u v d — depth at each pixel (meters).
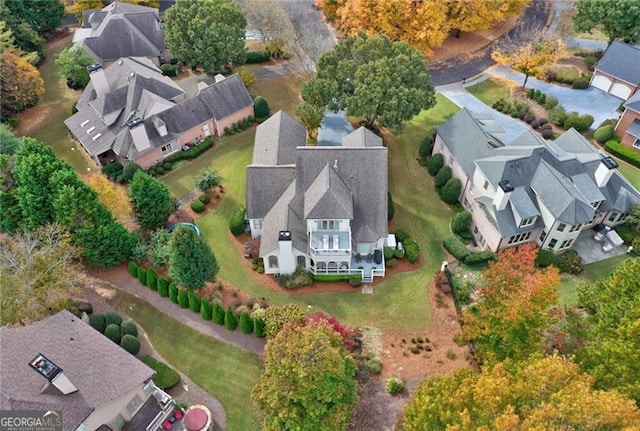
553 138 69.50
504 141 66.81
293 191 52.38
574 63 83.69
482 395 29.34
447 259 54.31
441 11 82.25
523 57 74.06
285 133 61.78
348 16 83.12
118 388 36.66
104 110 65.06
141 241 53.66
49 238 45.16
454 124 63.03
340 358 35.22
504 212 52.69
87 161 66.69
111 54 80.44
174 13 75.69
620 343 32.62
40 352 36.81
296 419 34.22
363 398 41.38
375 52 66.56
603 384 33.22
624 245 55.75
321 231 50.81
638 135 64.75
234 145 70.06
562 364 30.34
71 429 33.44
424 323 47.88
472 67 85.31
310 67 82.94
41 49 86.31
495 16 85.38
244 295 50.38
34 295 43.38
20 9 82.88
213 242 55.94
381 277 52.22
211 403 41.53
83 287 49.88
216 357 44.66
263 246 50.75
